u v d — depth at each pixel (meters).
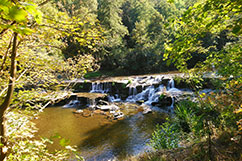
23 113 2.46
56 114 10.09
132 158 4.06
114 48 23.80
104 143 6.42
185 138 4.06
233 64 2.71
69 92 2.88
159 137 4.21
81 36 1.92
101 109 10.76
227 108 2.58
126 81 15.20
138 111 10.27
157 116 9.11
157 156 3.49
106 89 14.95
